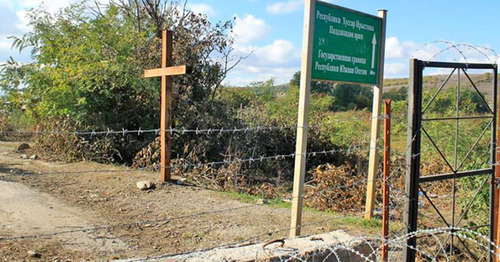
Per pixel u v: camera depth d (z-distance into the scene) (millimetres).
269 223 6570
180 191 8234
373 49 6688
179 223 6484
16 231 5672
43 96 11391
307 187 9266
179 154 10812
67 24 12211
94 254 5148
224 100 12961
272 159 11297
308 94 5738
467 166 6586
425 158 10703
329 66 6086
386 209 4820
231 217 6809
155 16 14133
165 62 8750
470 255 5613
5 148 12219
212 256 3840
